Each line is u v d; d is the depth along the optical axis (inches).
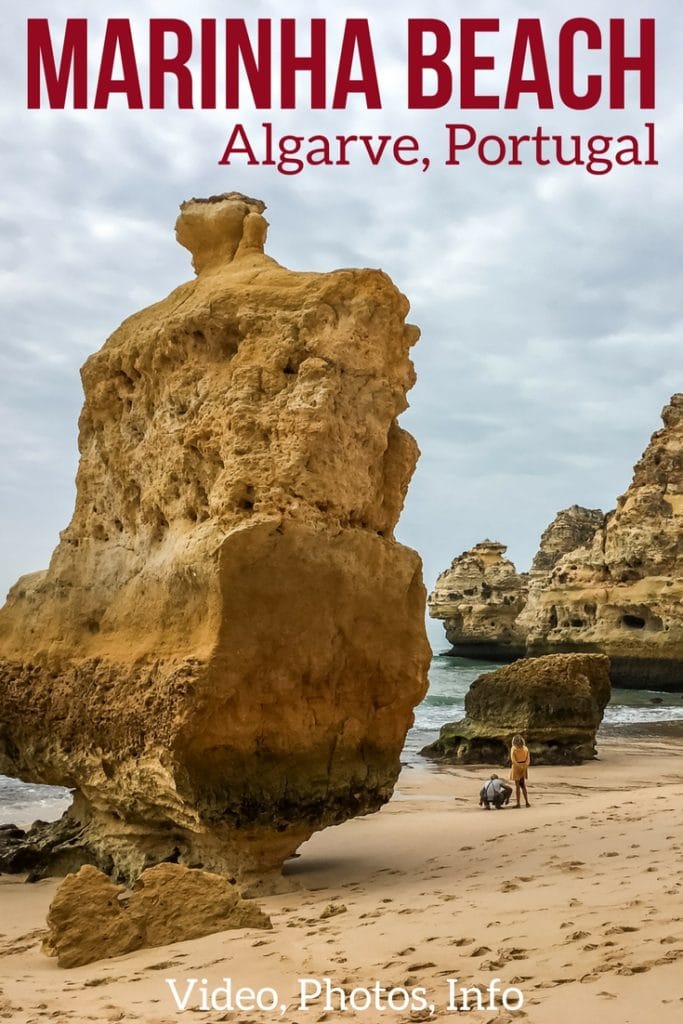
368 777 461.4
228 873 429.7
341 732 451.5
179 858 453.4
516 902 330.6
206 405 468.1
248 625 416.2
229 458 442.0
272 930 335.3
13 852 521.0
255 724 422.9
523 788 697.6
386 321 464.4
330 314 453.1
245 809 421.7
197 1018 243.3
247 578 413.7
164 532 496.7
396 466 478.9
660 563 2464.3
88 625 523.5
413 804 739.4
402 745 476.4
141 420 525.0
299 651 430.9
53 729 510.6
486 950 269.6
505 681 1052.5
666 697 2198.6
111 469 538.6
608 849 433.4
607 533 2679.6
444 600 3816.4
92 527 544.7
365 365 454.3
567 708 1023.0
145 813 455.2
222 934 334.6
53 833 534.0
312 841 571.8
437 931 300.5
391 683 462.6
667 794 669.9
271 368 449.1
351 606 444.8
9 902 448.1
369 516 464.4
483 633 3604.8
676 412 2645.2
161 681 433.7
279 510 425.7
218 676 409.1
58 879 504.4
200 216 539.5
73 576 543.2
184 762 410.0
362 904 373.7
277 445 438.0
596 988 220.2
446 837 556.4
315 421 434.3
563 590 2758.4
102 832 496.4
